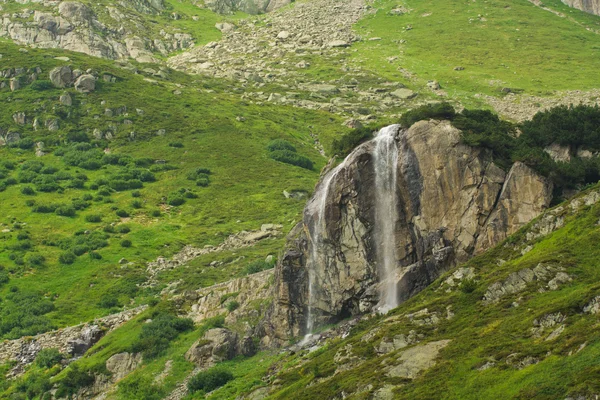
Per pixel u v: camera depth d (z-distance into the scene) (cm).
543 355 4447
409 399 4628
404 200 6850
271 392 6097
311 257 7419
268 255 12081
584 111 7450
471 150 6706
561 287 5266
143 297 11481
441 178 6706
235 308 8600
